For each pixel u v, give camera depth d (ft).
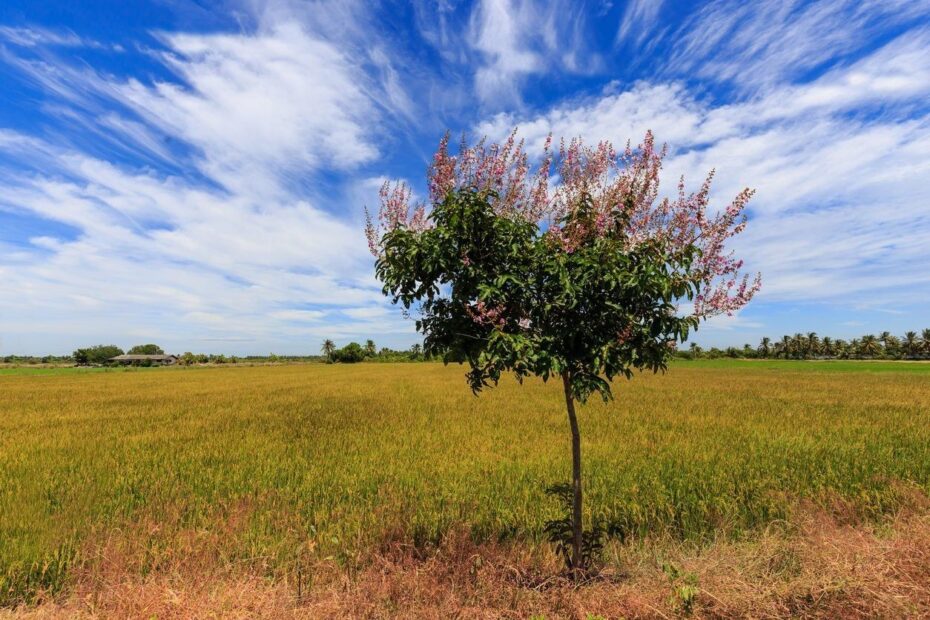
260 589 13.24
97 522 19.43
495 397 78.95
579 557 14.34
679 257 12.92
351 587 13.57
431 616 11.86
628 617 11.78
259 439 40.06
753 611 11.73
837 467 26.89
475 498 22.04
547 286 12.67
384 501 21.66
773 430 42.14
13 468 29.66
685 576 13.32
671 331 12.71
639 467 27.68
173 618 11.48
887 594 11.69
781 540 16.07
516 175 14.48
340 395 86.74
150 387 117.29
